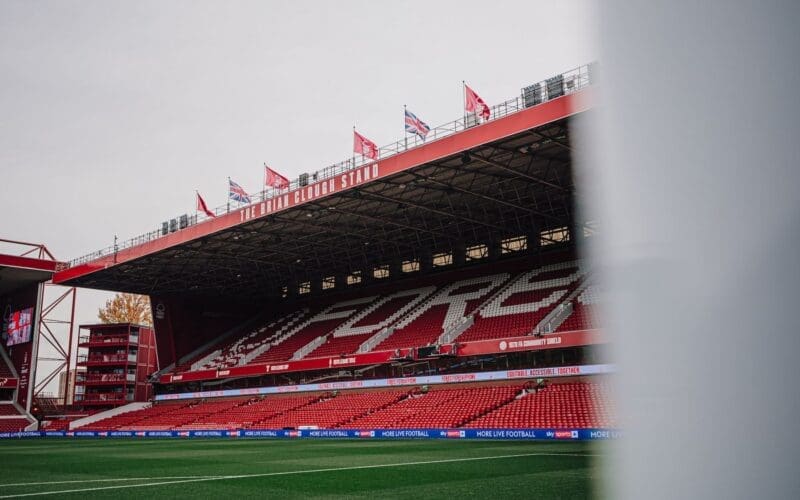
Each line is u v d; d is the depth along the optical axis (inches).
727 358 72.3
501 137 1151.0
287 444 1314.0
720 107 75.6
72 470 767.1
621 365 81.0
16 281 2556.6
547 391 1427.2
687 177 77.0
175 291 2566.4
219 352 2432.3
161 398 2422.5
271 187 1646.2
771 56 72.8
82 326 2635.3
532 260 1953.7
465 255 2139.5
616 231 82.7
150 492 522.3
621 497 79.3
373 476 620.7
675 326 76.0
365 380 1831.9
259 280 2524.6
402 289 2285.9
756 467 70.0
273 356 2133.4
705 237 75.0
